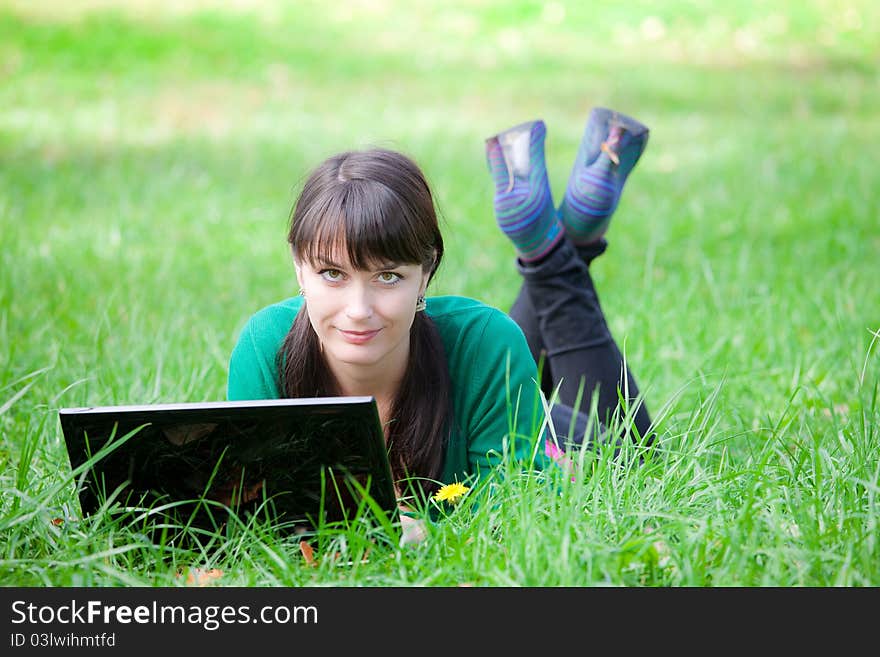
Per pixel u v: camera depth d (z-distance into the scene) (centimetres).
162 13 2245
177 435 393
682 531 381
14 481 458
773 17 2427
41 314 770
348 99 1767
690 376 646
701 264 940
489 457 449
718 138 1522
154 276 891
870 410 507
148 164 1322
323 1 2455
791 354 696
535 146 526
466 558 391
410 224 396
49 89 1730
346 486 397
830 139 1500
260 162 1360
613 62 2089
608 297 856
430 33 2275
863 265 938
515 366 449
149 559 404
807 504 417
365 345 405
